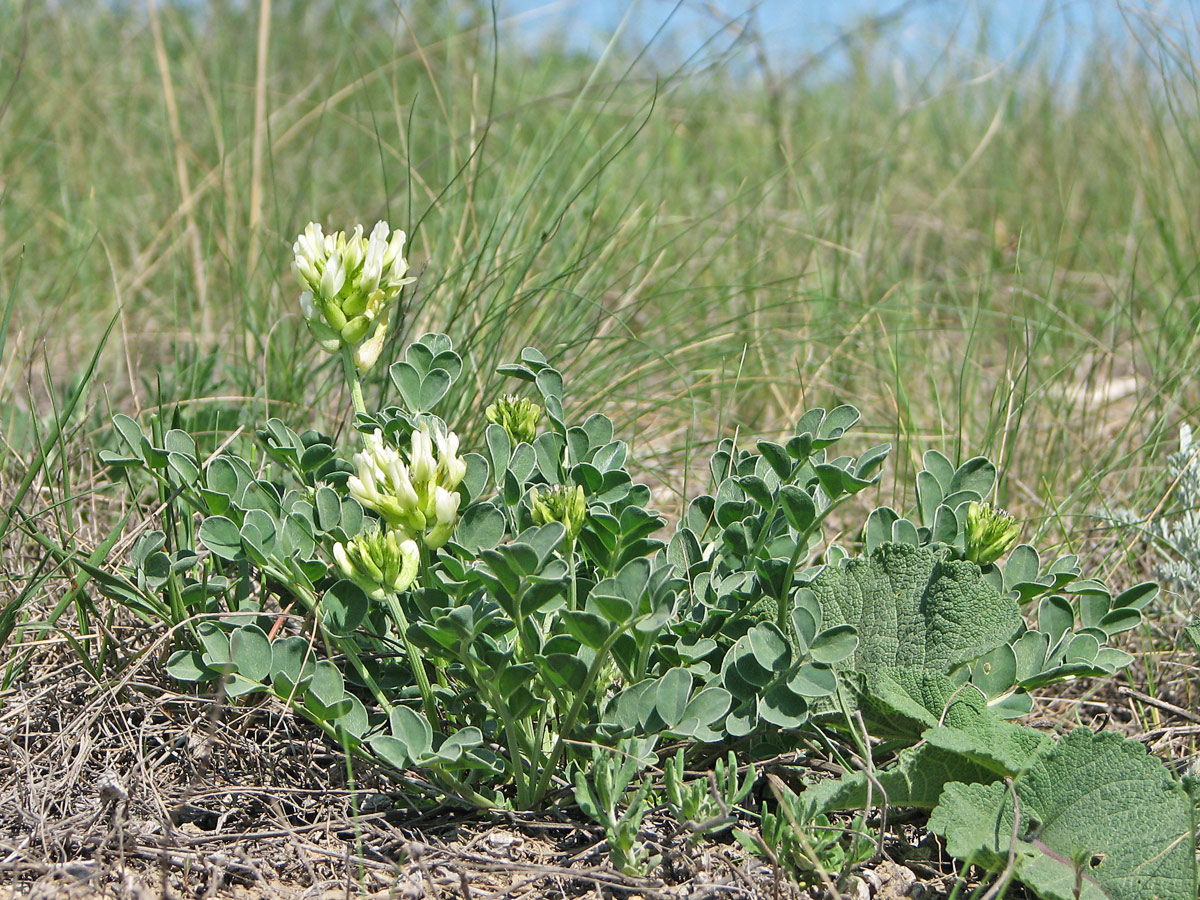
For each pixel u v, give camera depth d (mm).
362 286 1836
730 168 5016
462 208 3686
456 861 1702
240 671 1681
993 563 2008
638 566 1589
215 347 3295
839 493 1736
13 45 5328
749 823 1806
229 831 1779
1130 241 4320
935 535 2037
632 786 1881
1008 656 1931
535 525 1738
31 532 2062
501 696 1688
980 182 5078
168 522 2146
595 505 1892
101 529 2578
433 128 5215
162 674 2066
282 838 1760
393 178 4863
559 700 1788
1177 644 2424
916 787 1749
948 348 3656
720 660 1944
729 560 1985
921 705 1821
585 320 3387
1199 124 4215
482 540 1754
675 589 1691
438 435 1652
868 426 3299
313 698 1625
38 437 2154
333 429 2918
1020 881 1679
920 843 1817
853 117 5062
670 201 4461
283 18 6176
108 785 1756
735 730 1750
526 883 1681
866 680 1875
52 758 1890
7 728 1952
